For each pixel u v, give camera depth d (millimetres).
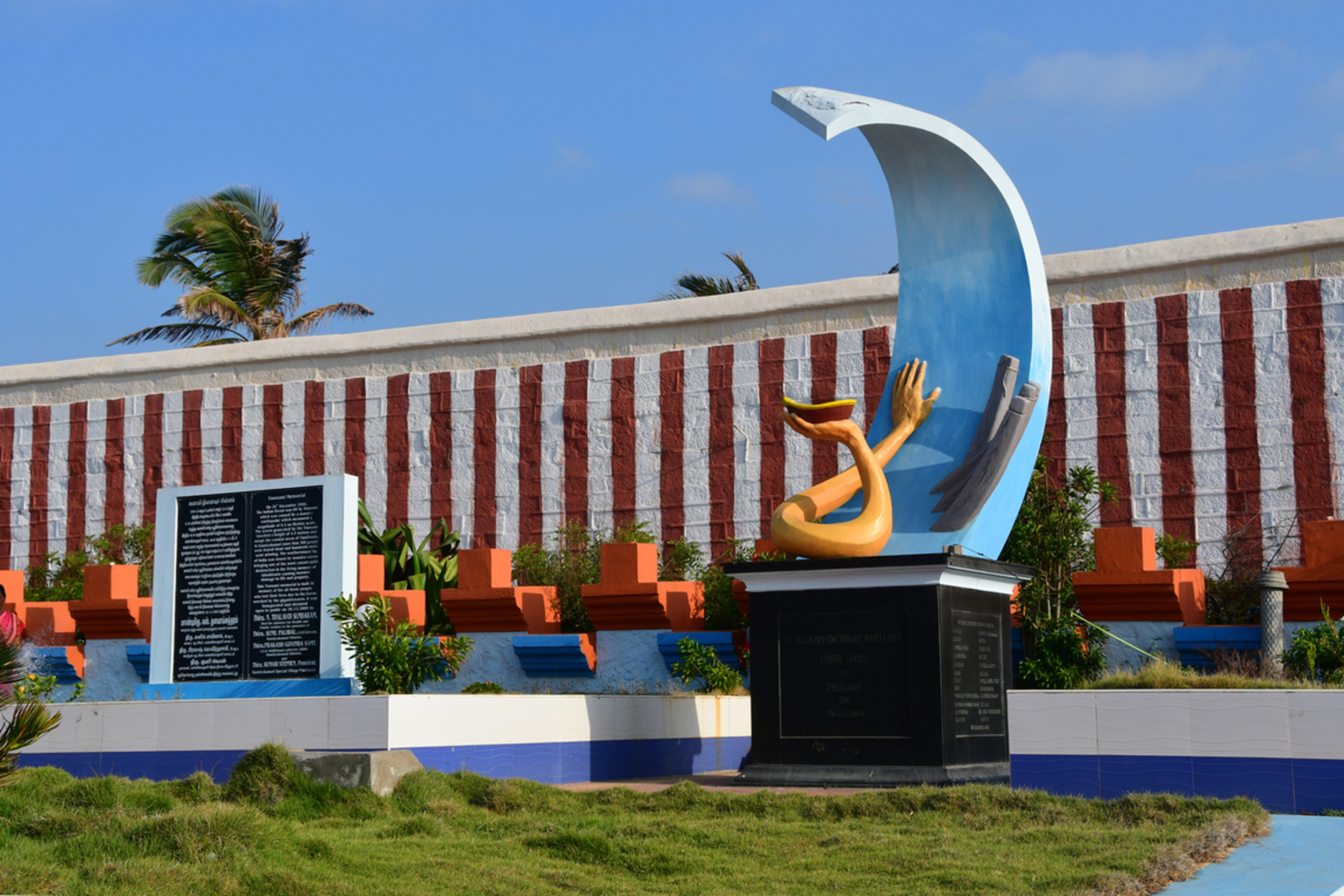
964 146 15094
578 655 19812
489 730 14031
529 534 25953
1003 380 14945
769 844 10195
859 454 14633
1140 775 11391
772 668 14070
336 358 28203
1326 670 15242
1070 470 19969
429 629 21344
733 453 24531
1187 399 21562
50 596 26219
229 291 34906
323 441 27938
